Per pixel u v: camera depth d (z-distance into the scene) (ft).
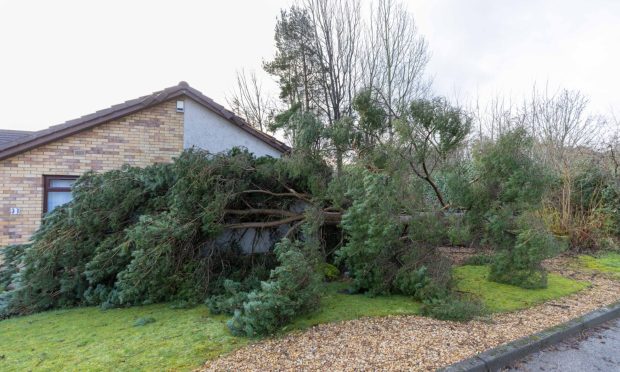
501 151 17.75
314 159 19.17
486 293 18.42
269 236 23.44
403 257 17.70
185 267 17.80
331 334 12.65
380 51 52.70
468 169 19.63
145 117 28.09
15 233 24.39
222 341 11.98
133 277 15.40
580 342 13.26
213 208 18.31
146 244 15.80
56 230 17.08
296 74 55.42
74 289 17.75
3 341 12.52
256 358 10.67
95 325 14.12
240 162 20.61
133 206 18.86
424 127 17.69
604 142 40.24
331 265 21.74
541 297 17.88
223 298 16.16
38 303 16.90
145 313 15.69
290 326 13.24
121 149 27.35
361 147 18.49
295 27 53.72
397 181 16.19
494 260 20.31
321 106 53.62
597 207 33.24
